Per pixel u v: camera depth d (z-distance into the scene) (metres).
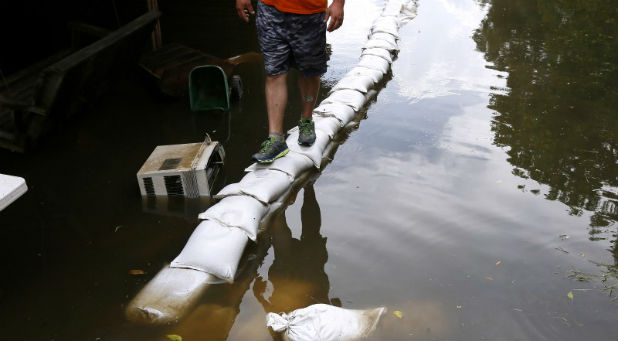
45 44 5.58
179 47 5.52
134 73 5.43
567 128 4.46
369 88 5.25
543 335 2.35
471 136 4.32
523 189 3.53
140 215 3.27
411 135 4.36
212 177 3.64
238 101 5.00
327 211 3.32
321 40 3.35
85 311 2.52
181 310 2.52
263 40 3.29
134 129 4.40
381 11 8.48
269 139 3.50
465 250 2.93
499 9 8.58
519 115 4.73
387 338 2.33
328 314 2.39
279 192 3.37
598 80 5.57
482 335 2.35
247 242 3.00
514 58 6.31
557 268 2.77
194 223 3.19
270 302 2.58
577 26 7.53
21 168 3.77
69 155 3.96
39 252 2.93
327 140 4.09
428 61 6.26
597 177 3.70
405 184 3.61
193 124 4.52
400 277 2.73
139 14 7.34
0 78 4.38
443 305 2.53
